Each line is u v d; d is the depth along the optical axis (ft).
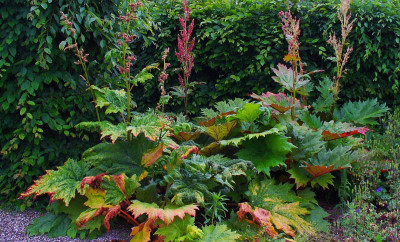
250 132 12.68
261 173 12.73
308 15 17.12
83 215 9.69
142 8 14.07
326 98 15.53
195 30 18.85
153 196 10.41
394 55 17.43
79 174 11.00
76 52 11.77
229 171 10.02
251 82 17.80
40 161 11.76
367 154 12.64
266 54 16.90
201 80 19.26
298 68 17.26
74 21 11.74
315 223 10.93
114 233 10.31
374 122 15.21
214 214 10.57
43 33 11.41
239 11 17.88
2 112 12.10
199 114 19.31
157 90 19.80
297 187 11.62
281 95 14.53
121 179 10.04
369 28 16.66
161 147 10.36
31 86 11.55
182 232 9.32
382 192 12.57
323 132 12.80
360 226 10.43
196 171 10.62
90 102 12.16
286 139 11.71
